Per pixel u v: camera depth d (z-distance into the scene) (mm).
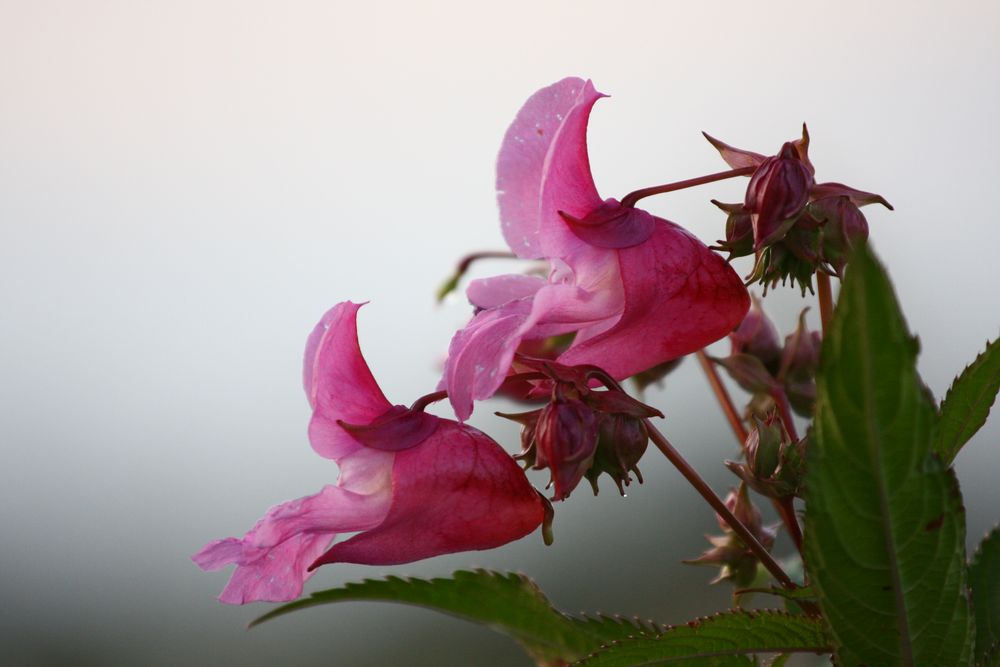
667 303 313
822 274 315
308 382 318
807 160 315
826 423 277
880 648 289
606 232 313
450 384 306
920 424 276
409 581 319
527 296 321
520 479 314
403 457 312
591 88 312
